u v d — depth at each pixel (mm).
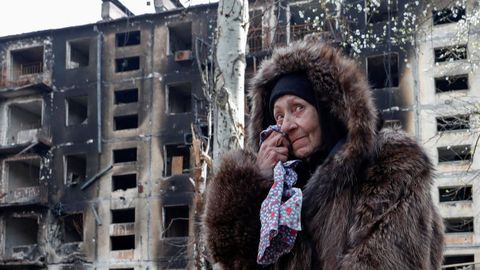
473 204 24578
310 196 1886
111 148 30391
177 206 29031
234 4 6621
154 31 30984
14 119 33281
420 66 25984
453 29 25484
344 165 1806
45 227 30578
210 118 9000
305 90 2014
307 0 17094
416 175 1743
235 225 1955
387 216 1676
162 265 28141
